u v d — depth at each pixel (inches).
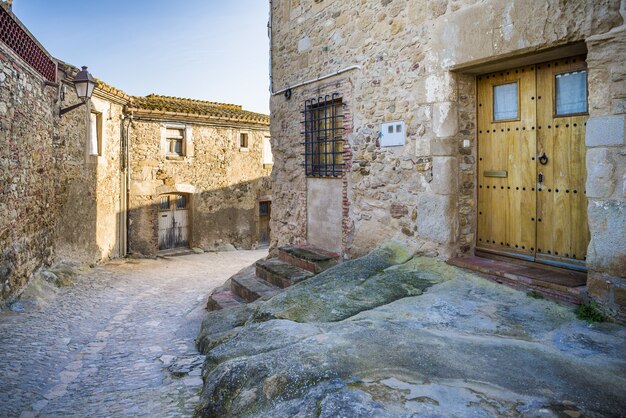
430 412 82.2
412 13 194.9
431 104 186.9
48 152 325.4
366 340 117.7
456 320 133.0
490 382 94.0
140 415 114.1
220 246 637.9
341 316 146.6
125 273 418.9
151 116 557.9
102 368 165.0
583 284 143.3
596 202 132.3
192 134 602.9
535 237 167.3
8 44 235.9
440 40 181.5
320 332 129.9
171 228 597.6
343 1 236.4
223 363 116.7
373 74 217.5
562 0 139.1
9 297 237.9
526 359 105.3
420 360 104.5
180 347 189.0
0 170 223.5
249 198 670.5
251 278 259.9
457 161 183.5
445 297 152.3
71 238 388.5
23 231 263.6
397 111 204.1
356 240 229.8
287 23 288.0
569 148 155.6
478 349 110.7
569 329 124.7
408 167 199.2
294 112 283.6
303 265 243.4
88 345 196.7
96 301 289.9
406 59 198.5
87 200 419.5
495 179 181.6
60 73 351.6
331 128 253.0
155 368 162.2
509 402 86.0
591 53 132.3
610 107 128.6
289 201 292.7
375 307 151.5
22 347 180.2
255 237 677.9
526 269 163.8
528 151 168.7
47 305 258.2
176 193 602.2
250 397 99.0
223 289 277.6
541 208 165.0
